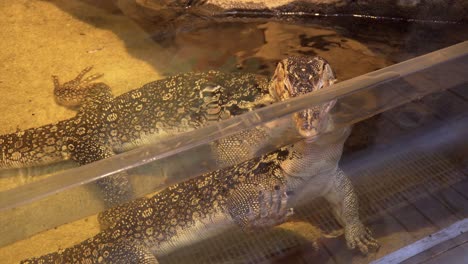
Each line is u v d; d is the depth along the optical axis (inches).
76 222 32.8
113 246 32.6
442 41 46.8
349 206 33.6
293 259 31.5
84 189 27.5
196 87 41.5
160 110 40.6
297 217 33.7
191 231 33.7
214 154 30.2
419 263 31.2
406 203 33.4
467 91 35.2
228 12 50.5
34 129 40.1
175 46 47.9
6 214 26.3
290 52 45.8
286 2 49.7
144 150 28.3
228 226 33.7
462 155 35.4
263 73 43.3
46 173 38.5
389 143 35.4
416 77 31.1
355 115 31.9
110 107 41.6
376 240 32.0
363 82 30.3
